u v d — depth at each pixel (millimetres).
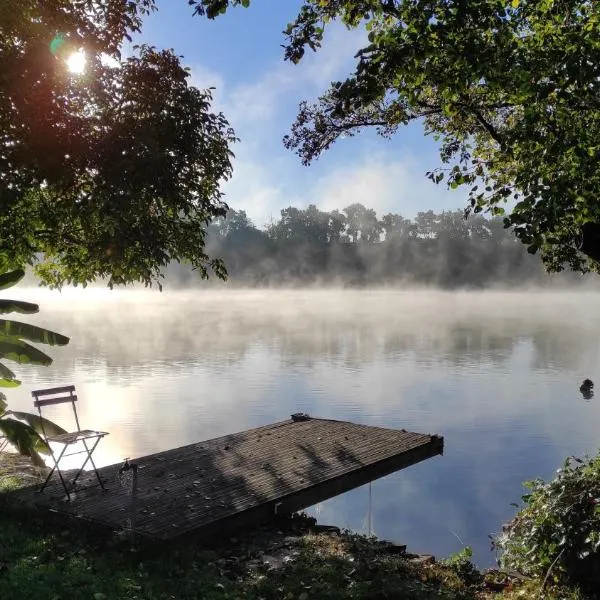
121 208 9539
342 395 21406
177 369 27250
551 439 16297
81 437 7660
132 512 7156
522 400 21000
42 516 7496
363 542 7617
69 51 9461
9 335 8289
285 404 19781
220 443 10969
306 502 8547
